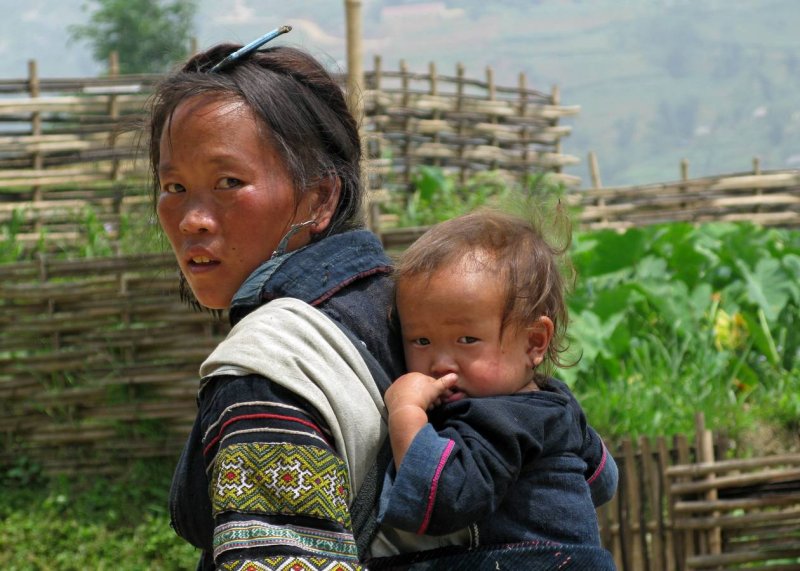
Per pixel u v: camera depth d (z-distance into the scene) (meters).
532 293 1.90
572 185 11.41
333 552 1.65
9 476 7.12
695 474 5.38
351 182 2.00
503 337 1.88
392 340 1.91
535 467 1.84
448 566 1.77
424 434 1.73
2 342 7.07
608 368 7.35
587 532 1.85
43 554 6.55
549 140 11.39
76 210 9.47
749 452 6.62
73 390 6.96
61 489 6.94
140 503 6.79
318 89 1.97
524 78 11.35
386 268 1.99
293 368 1.72
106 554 6.50
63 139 9.53
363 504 1.76
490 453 1.74
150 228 2.33
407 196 10.26
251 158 1.85
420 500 1.69
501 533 1.80
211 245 1.86
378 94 10.24
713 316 8.04
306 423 1.69
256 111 1.86
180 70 2.02
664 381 7.24
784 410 6.89
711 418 6.83
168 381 6.84
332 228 1.97
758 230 9.43
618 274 8.37
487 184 10.35
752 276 8.22
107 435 6.96
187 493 1.83
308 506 1.65
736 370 7.51
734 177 11.02
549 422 1.84
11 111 9.39
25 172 9.41
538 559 1.78
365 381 1.79
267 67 1.94
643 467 5.45
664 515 5.44
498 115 11.05
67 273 6.95
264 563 1.60
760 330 7.79
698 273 8.38
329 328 1.80
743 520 5.30
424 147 10.56
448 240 1.92
